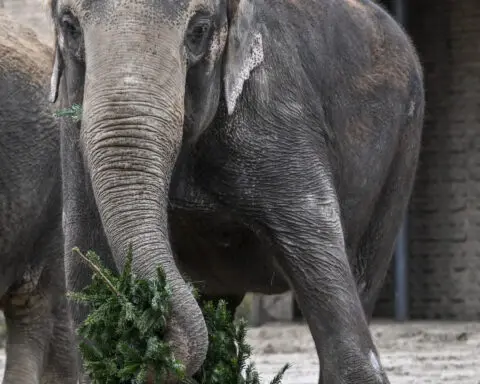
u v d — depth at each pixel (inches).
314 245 432.8
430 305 1273.4
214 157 427.8
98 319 352.8
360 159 496.1
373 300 542.6
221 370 378.6
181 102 370.0
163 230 358.9
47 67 568.4
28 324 574.6
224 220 444.5
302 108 446.0
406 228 1221.7
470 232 1270.9
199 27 387.9
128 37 365.7
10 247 558.3
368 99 500.1
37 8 740.0
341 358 425.1
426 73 1283.2
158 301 345.1
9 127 549.3
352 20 506.0
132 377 350.6
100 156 358.9
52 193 564.7
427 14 1282.0
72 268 423.2
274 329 1061.1
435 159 1280.8
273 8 457.1
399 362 818.8
